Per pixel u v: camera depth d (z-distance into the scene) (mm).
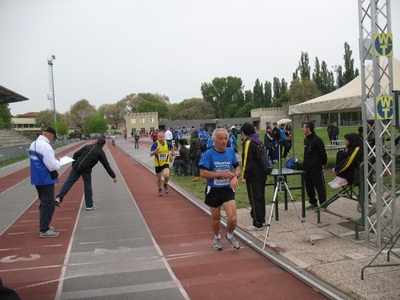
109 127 126875
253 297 4121
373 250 5281
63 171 18922
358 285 4102
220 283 4523
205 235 6613
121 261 5398
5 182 15422
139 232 6934
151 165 20094
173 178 14094
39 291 4445
